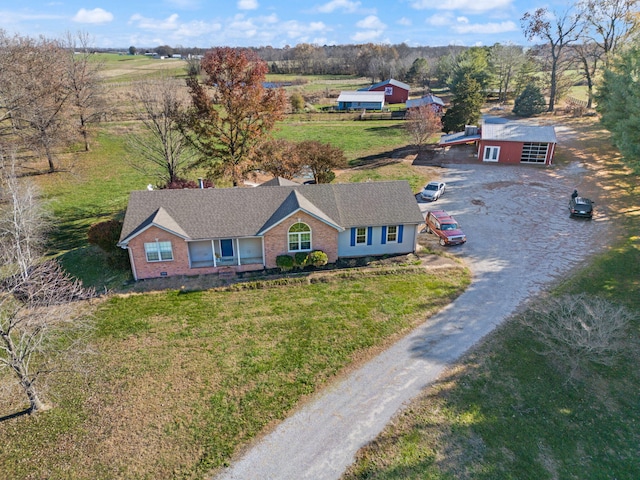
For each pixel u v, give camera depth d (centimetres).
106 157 5269
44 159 4909
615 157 4712
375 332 2084
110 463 1440
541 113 7100
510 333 2048
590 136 5531
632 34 4897
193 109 3794
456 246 3002
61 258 2941
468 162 4994
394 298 2375
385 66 12644
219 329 2138
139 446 1500
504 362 1864
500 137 4859
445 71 11631
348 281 2597
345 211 2820
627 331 2019
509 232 3183
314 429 1553
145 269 2627
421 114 5441
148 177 4612
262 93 3822
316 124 7550
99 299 2423
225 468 1413
